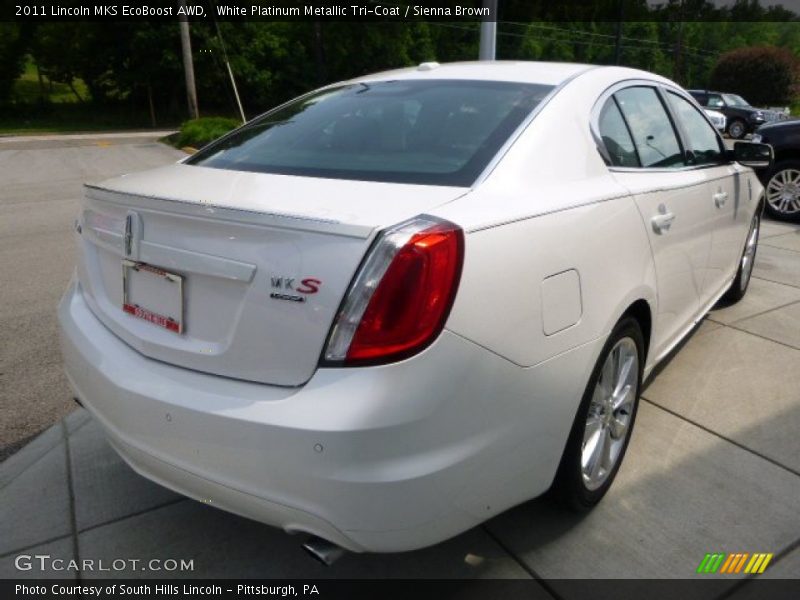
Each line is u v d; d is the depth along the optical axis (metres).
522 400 1.95
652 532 2.45
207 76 37.16
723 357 3.98
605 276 2.31
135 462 2.15
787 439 3.08
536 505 2.57
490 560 2.32
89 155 18.89
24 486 2.76
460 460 1.80
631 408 2.75
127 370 2.07
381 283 1.70
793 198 8.02
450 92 2.66
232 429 1.80
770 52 38.22
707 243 3.48
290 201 1.91
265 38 38.28
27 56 39.72
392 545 1.79
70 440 3.10
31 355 4.08
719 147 3.90
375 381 1.70
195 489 1.97
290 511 1.79
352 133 2.52
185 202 1.91
